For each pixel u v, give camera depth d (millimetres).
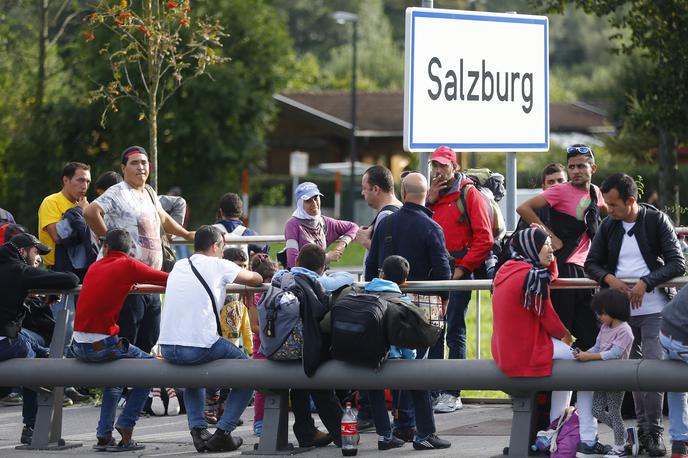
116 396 23375
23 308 23562
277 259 26203
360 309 20797
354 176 128375
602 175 89188
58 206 29078
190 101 110125
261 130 117438
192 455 22594
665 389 19469
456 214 25469
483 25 29453
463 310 26172
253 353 25312
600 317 20234
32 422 24297
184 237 26734
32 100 99188
